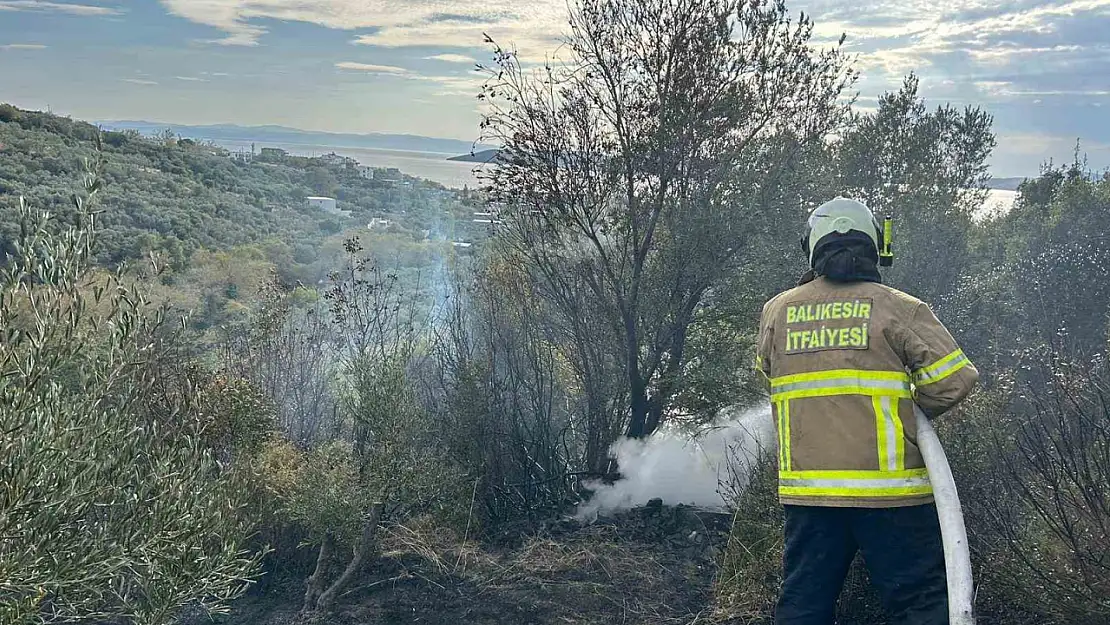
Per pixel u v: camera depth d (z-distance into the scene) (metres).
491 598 5.09
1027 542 4.02
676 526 6.07
